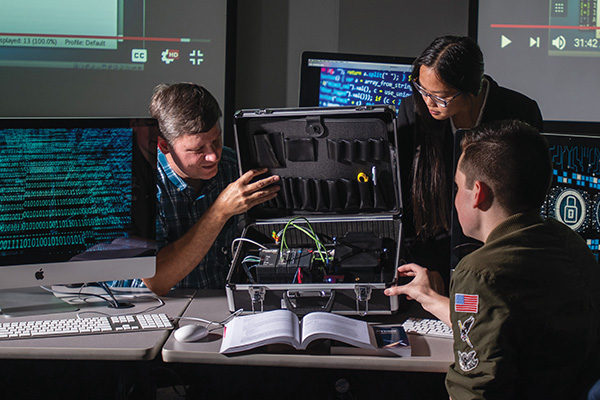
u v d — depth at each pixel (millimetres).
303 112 1854
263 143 1913
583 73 3135
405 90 2861
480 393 1201
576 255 1326
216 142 1896
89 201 1727
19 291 1896
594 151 1740
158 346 1504
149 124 1755
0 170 1648
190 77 3137
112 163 1735
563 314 1227
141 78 3119
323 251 1881
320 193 1959
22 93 3076
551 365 1226
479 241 1703
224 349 1449
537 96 3160
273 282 1732
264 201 1923
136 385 1751
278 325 1498
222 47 3127
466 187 1366
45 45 3064
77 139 1699
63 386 1811
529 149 1309
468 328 1232
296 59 3213
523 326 1206
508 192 1310
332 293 1642
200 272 2055
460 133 1676
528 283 1224
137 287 1999
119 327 1583
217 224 1854
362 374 1924
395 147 1858
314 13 3193
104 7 3076
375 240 1874
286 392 2006
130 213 1762
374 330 1560
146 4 3092
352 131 1882
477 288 1229
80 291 1919
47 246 1706
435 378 1936
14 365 1809
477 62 1872
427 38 3211
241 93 3221
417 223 2053
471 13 3141
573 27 3115
